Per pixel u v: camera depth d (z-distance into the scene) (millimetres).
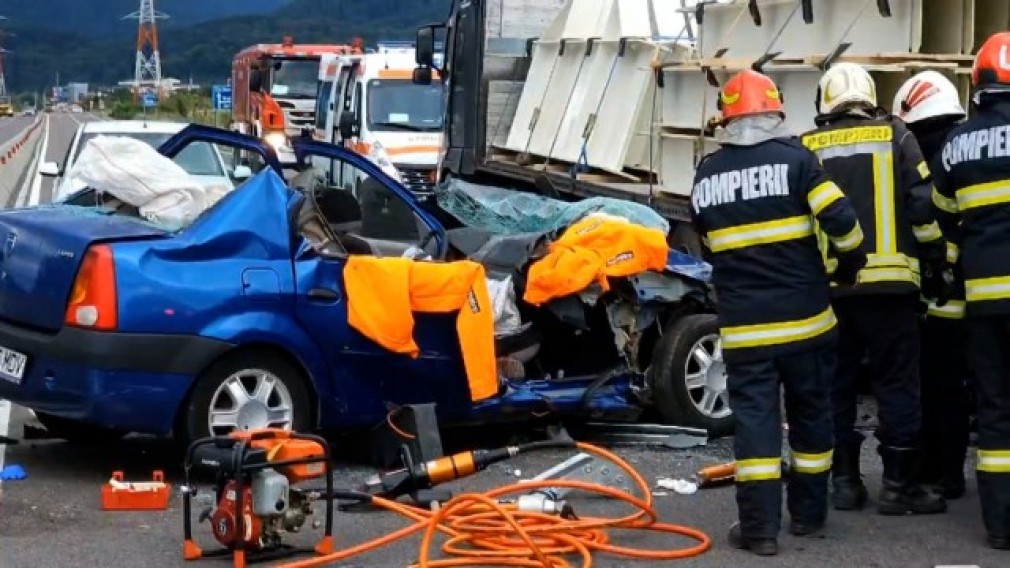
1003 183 6617
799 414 6824
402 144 21328
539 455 8766
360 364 8086
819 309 6594
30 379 7648
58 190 13945
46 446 8828
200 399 7574
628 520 6777
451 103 17781
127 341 7328
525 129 16141
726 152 6691
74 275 7414
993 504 6676
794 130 10727
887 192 7133
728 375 6688
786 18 11000
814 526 6926
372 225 9148
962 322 7363
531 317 8992
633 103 13383
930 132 7797
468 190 10492
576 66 14977
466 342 8289
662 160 12883
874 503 7617
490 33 16812
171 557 6375
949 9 10141
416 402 8344
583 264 8602
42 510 7203
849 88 7336
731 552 6617
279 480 6102
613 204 9562
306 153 9031
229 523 6125
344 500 7039
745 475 6559
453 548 6418
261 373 7770
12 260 7875
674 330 9031
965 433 7633
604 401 8938
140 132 15492
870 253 7125
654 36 13578
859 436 7512
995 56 6676
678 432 8898
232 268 7660
